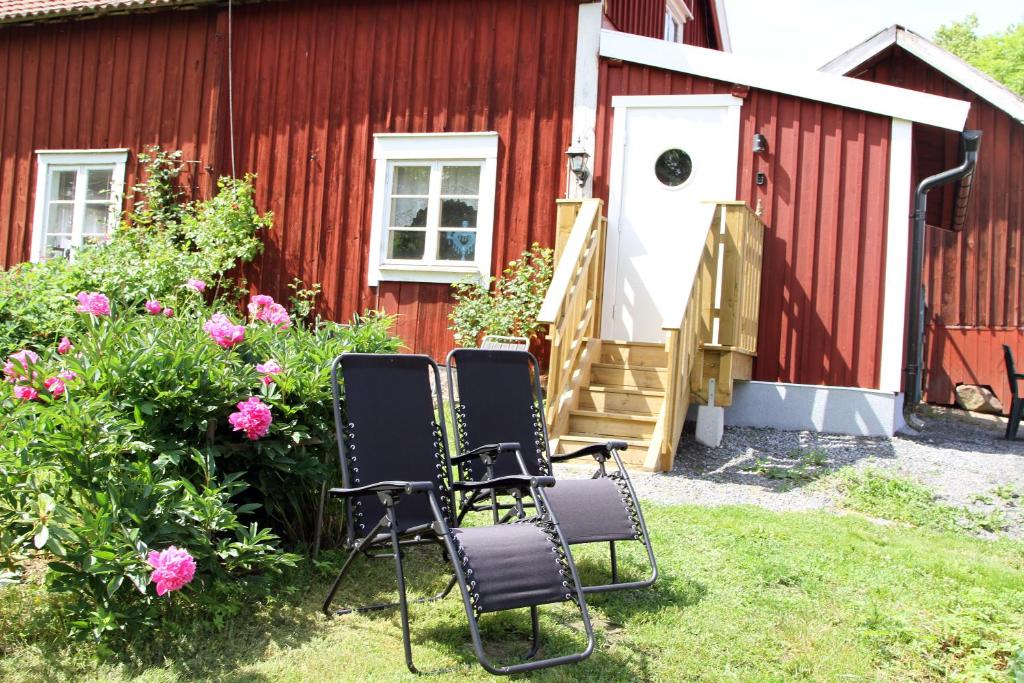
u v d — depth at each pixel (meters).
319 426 4.55
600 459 4.74
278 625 3.85
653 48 9.10
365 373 4.30
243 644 3.63
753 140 8.83
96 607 3.56
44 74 11.88
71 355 4.02
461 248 9.78
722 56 8.85
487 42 9.74
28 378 4.09
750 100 8.91
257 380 4.45
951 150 10.38
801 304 8.70
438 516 3.53
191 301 5.74
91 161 11.51
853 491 6.65
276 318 5.32
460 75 9.82
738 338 7.79
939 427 10.08
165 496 3.71
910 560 5.01
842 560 4.96
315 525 4.69
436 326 9.76
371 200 10.12
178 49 11.17
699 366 7.93
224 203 10.32
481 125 9.70
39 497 3.53
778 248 8.78
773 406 8.70
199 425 4.07
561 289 7.41
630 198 9.20
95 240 10.97
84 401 3.80
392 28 10.14
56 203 11.81
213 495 3.83
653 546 5.07
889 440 8.32
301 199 10.42
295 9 10.58
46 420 3.75
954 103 8.23
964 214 11.47
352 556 3.84
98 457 3.74
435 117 9.89
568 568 3.67
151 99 11.26
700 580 4.57
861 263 8.57
